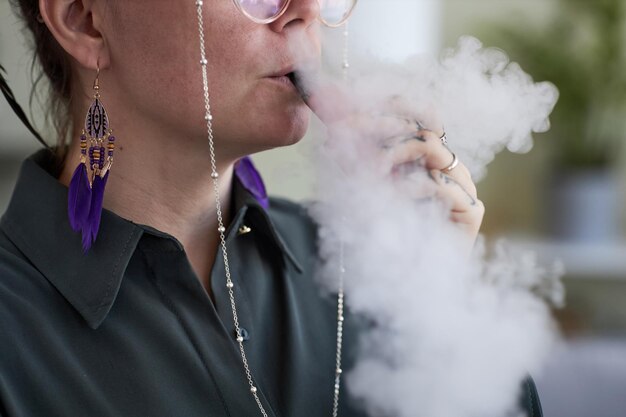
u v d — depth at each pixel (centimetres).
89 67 82
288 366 88
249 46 76
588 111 272
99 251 82
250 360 85
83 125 87
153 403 78
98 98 82
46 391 76
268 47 77
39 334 78
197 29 76
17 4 90
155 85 78
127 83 80
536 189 283
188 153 82
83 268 82
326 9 79
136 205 85
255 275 92
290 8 77
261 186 100
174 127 80
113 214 84
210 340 82
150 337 81
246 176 97
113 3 78
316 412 88
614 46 267
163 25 76
